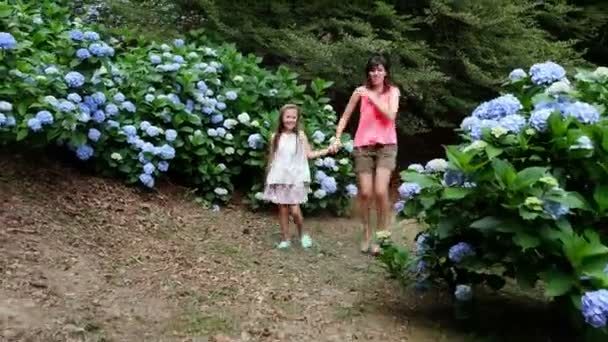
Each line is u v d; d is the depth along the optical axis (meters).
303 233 5.93
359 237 6.10
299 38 7.72
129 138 5.83
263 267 4.98
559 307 3.78
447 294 4.56
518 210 3.45
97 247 4.62
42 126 5.12
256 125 6.54
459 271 4.11
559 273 3.46
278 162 5.62
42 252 4.27
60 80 5.29
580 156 3.60
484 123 3.75
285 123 5.65
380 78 5.71
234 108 6.81
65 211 4.96
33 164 5.38
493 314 4.24
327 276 4.95
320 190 6.50
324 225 6.41
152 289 4.20
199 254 4.98
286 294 4.44
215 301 4.17
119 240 4.85
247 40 8.30
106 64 5.83
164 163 5.97
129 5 8.48
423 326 4.05
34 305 3.64
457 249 3.80
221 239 5.45
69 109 5.13
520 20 8.87
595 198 3.60
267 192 5.64
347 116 5.94
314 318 4.07
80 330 3.47
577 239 3.35
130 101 6.15
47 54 5.57
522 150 3.68
